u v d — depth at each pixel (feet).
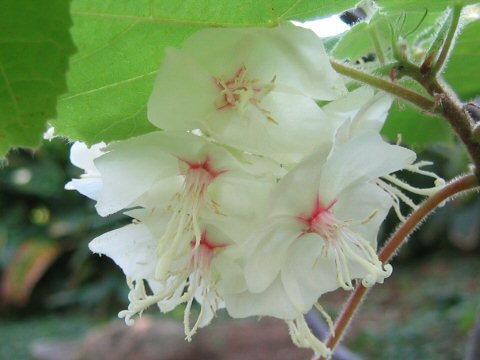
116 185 0.33
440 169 1.79
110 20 0.31
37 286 2.33
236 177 0.32
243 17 0.32
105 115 0.35
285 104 0.32
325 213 0.34
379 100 0.34
